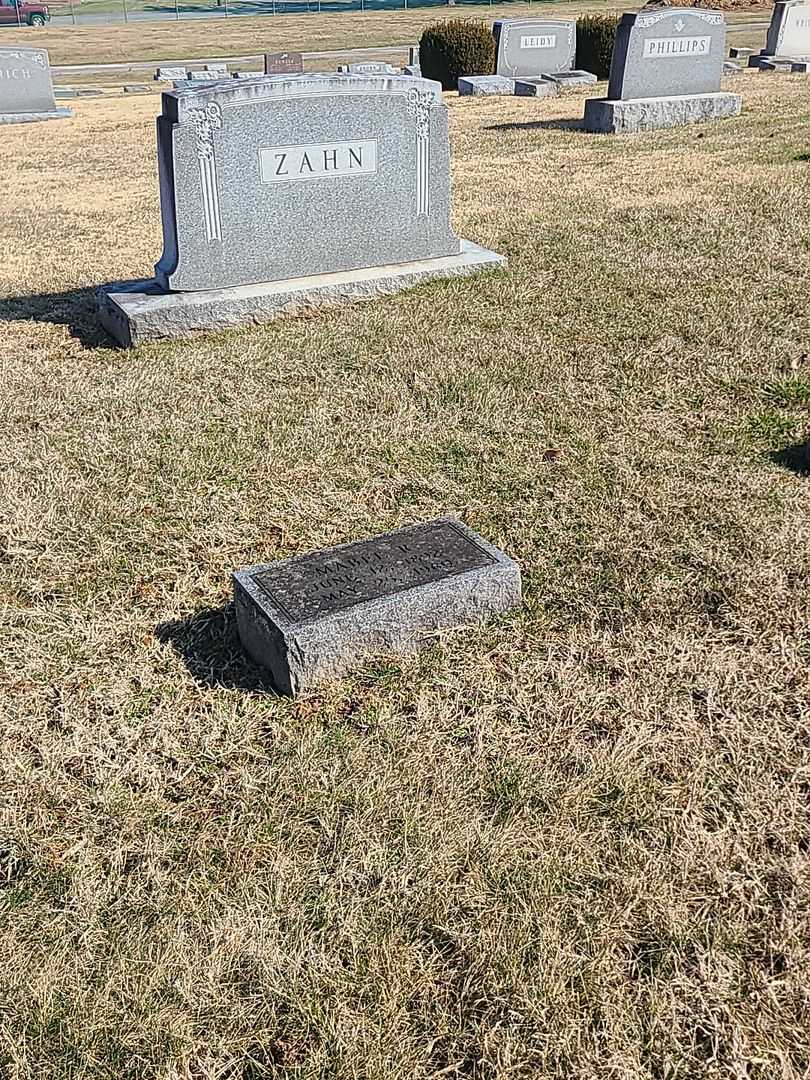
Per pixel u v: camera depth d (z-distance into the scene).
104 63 18.64
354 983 1.33
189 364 3.55
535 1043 1.25
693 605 2.08
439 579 1.99
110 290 4.02
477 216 5.36
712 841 1.51
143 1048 1.26
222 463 2.81
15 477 2.75
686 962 1.34
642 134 7.60
